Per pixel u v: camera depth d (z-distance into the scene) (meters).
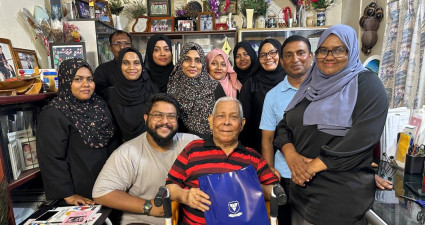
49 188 1.51
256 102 1.90
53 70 1.81
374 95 0.95
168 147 1.56
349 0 3.37
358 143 0.92
